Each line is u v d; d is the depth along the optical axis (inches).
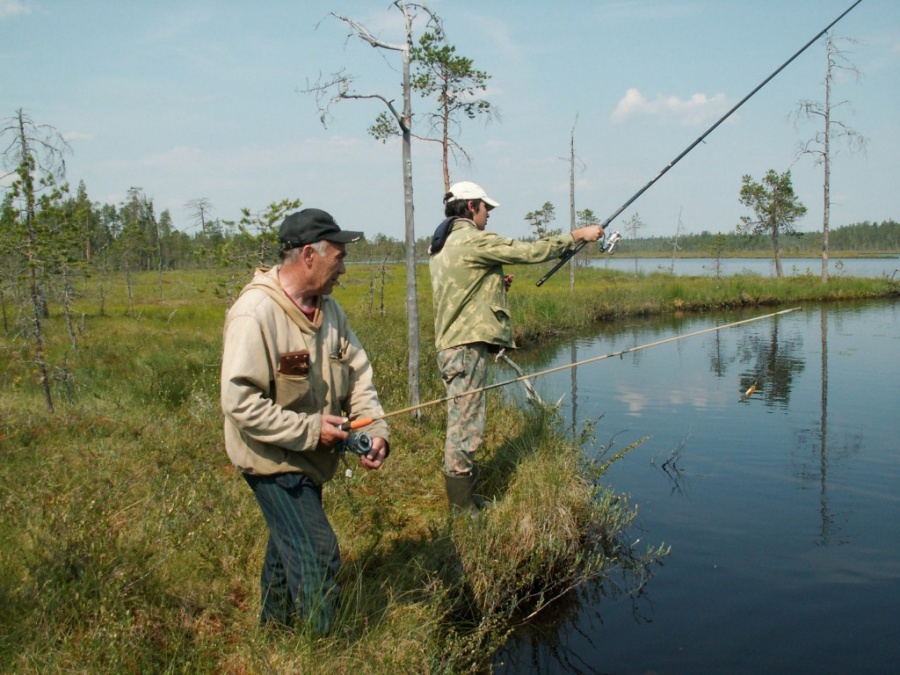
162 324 681.0
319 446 107.2
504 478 190.7
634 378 441.4
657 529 203.2
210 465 188.9
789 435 299.6
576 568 171.8
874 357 502.9
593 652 142.9
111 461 189.2
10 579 118.1
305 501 106.9
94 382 327.6
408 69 237.3
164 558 127.0
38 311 269.7
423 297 858.8
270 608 112.7
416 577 137.4
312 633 106.9
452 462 166.9
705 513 214.5
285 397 104.2
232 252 346.9
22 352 301.6
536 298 812.0
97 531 127.0
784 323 745.6
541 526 168.7
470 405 165.8
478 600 147.5
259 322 100.7
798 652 142.1
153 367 357.4
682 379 435.5
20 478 169.5
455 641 124.2
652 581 172.9
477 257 162.4
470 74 470.3
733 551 188.7
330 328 111.0
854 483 239.6
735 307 972.6
